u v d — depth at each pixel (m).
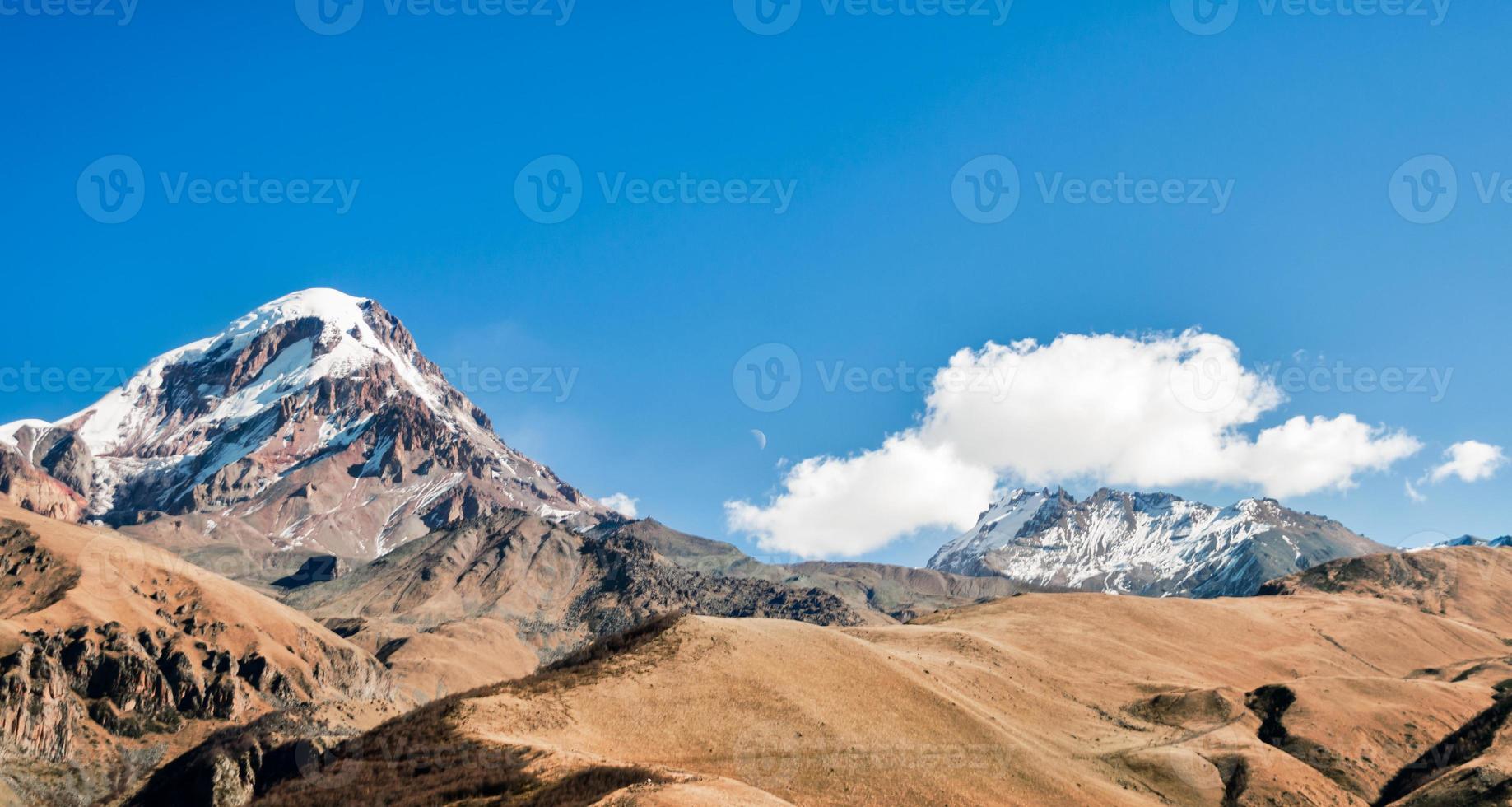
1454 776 139.38
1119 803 124.25
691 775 83.62
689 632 130.88
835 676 129.12
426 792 87.81
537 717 106.62
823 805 104.00
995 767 121.00
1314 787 143.12
